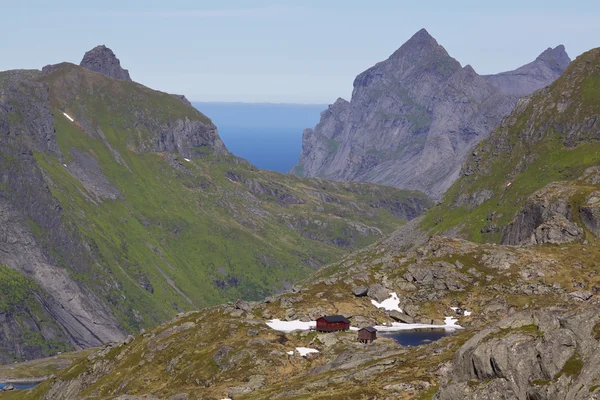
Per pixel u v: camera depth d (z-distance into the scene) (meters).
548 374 105.94
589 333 107.00
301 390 164.88
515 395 107.50
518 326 117.25
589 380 99.88
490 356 112.00
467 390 111.75
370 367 170.00
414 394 141.00
